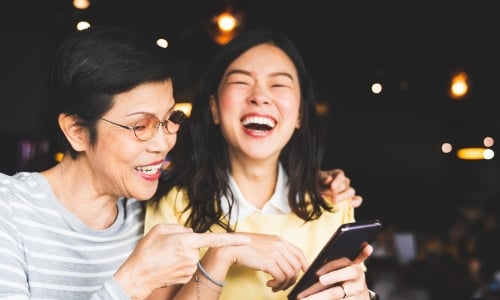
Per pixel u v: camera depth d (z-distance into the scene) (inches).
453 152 419.5
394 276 143.9
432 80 342.3
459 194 358.6
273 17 306.5
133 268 44.0
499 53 314.7
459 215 253.8
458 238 218.4
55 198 52.1
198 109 64.8
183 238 45.1
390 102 357.4
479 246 183.3
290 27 313.7
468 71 327.6
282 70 60.4
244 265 52.4
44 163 273.6
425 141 361.1
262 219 61.7
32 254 50.1
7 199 49.7
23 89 285.7
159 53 49.1
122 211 56.0
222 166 62.9
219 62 62.5
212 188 61.6
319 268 49.8
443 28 303.4
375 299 57.5
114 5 280.5
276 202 62.4
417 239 225.1
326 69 339.9
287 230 62.0
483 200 361.4
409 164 360.2
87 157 51.4
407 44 319.0
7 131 281.4
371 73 323.0
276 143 60.2
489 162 448.1
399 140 359.9
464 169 429.4
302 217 62.4
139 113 48.1
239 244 46.7
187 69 321.7
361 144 355.9
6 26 283.1
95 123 48.7
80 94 48.1
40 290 50.3
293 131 63.2
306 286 51.3
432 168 362.6
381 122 358.3
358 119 354.6
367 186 352.8
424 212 346.6
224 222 61.5
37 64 288.0
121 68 47.0
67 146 52.4
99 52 47.4
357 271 52.1
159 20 302.0
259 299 58.7
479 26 296.7
